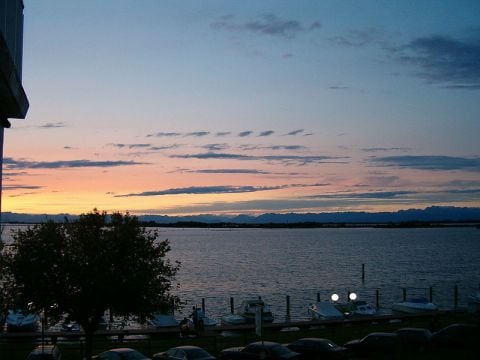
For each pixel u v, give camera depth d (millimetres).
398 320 53375
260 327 28938
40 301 28734
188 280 106750
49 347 29766
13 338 42500
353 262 149750
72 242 29469
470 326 31594
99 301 28531
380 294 83750
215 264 145875
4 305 29234
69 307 28953
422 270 122875
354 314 57000
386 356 29688
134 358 25672
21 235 29516
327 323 49938
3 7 24250
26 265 28672
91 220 30141
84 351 36094
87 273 28594
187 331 44750
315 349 28812
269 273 120000
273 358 27016
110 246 29688
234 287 95500
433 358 28469
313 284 98875
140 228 31000
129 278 28703
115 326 51375
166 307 30250
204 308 65688
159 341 40469
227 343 38781
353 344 30812
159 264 30766
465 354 29281
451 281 100125
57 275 28781
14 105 27484
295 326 48750
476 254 181250
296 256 178750
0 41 21562
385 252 196625
